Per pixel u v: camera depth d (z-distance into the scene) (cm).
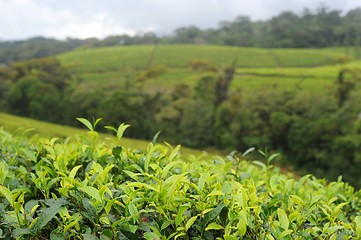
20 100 4669
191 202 130
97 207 131
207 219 129
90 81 5706
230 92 4212
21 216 130
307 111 3356
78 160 187
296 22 9888
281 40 8950
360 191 219
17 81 4900
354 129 2928
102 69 6675
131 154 185
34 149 208
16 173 189
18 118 4131
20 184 170
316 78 5147
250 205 137
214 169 179
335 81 4081
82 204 141
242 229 121
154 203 135
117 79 5609
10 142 198
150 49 8312
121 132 176
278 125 3366
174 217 137
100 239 120
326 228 140
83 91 4575
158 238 120
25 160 198
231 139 3550
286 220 126
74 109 4425
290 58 7306
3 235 128
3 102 4728
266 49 8331
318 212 175
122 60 7312
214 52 7844
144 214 139
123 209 140
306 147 3155
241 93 4091
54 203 132
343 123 3066
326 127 3061
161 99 4241
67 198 140
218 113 3738
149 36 10388
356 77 4156
